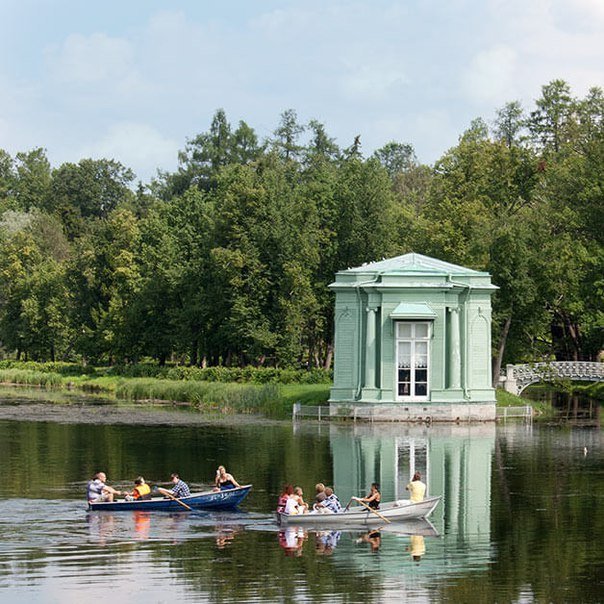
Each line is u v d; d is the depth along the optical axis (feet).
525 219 358.43
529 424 293.02
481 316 301.43
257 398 336.70
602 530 152.56
